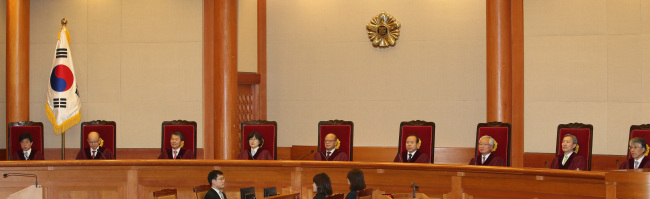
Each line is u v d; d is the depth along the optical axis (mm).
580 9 9227
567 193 5465
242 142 7746
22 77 9531
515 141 9305
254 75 10492
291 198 5316
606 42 9172
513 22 9297
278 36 10789
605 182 5043
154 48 9828
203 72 9750
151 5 9836
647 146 6590
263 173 6836
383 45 10383
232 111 9406
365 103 10516
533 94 9359
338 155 7480
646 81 9039
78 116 9258
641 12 9047
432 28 10305
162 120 9820
